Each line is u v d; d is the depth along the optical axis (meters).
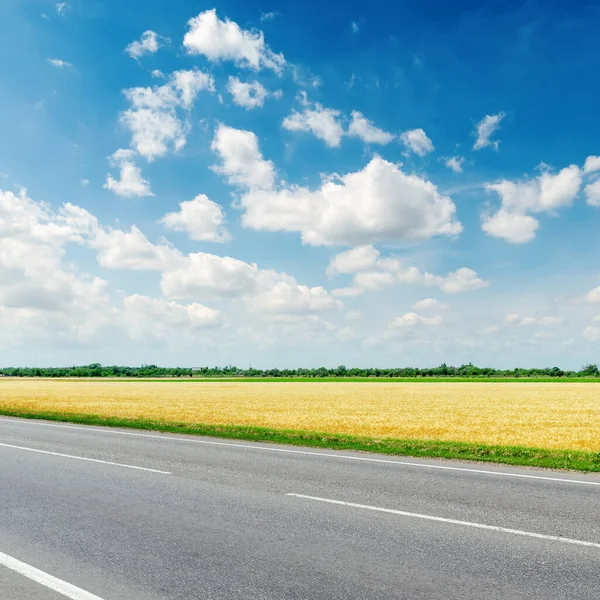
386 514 7.57
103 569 5.58
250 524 7.10
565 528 6.86
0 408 32.84
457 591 4.97
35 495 8.82
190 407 34.28
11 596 4.96
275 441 16.41
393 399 44.88
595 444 17.41
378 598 4.84
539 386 77.88
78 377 165.12
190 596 4.92
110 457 12.96
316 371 173.50
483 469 11.23
